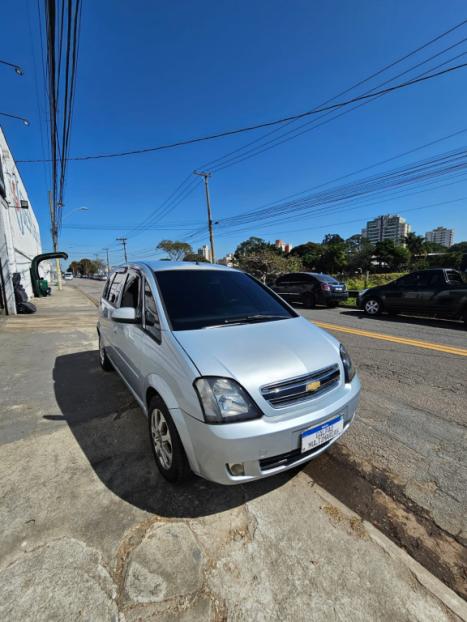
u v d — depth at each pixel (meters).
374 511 2.13
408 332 7.82
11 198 14.12
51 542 1.86
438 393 4.04
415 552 1.83
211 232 27.61
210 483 2.37
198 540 1.88
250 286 3.54
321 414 2.12
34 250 25.17
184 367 2.07
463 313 8.62
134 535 1.91
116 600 1.54
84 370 5.07
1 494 2.26
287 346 2.36
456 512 2.13
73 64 4.59
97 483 2.38
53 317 10.80
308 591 1.60
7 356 5.91
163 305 2.69
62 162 8.38
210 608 1.51
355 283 24.59
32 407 3.70
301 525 2.00
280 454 1.98
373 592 1.60
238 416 1.90
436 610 1.52
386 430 3.15
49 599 1.54
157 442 2.46
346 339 7.03
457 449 2.84
